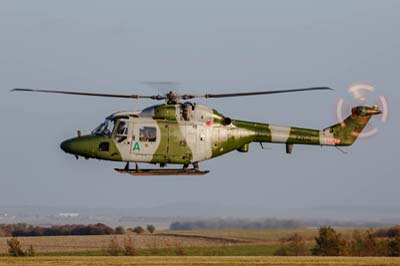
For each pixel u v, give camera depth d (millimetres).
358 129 101812
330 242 156875
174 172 92125
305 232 186000
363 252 156125
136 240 194750
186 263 98438
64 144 90375
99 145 89938
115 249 171125
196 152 92250
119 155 90250
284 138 98125
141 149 90500
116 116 90875
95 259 109562
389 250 155125
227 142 94062
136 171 91312
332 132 100875
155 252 172750
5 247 187750
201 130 92500
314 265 97438
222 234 197000
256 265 96062
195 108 92688
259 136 96812
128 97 91500
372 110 101562
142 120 90875
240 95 91438
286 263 100438
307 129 99750
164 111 91500
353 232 162625
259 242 189125
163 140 91062
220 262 101562
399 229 160250
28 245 192750
